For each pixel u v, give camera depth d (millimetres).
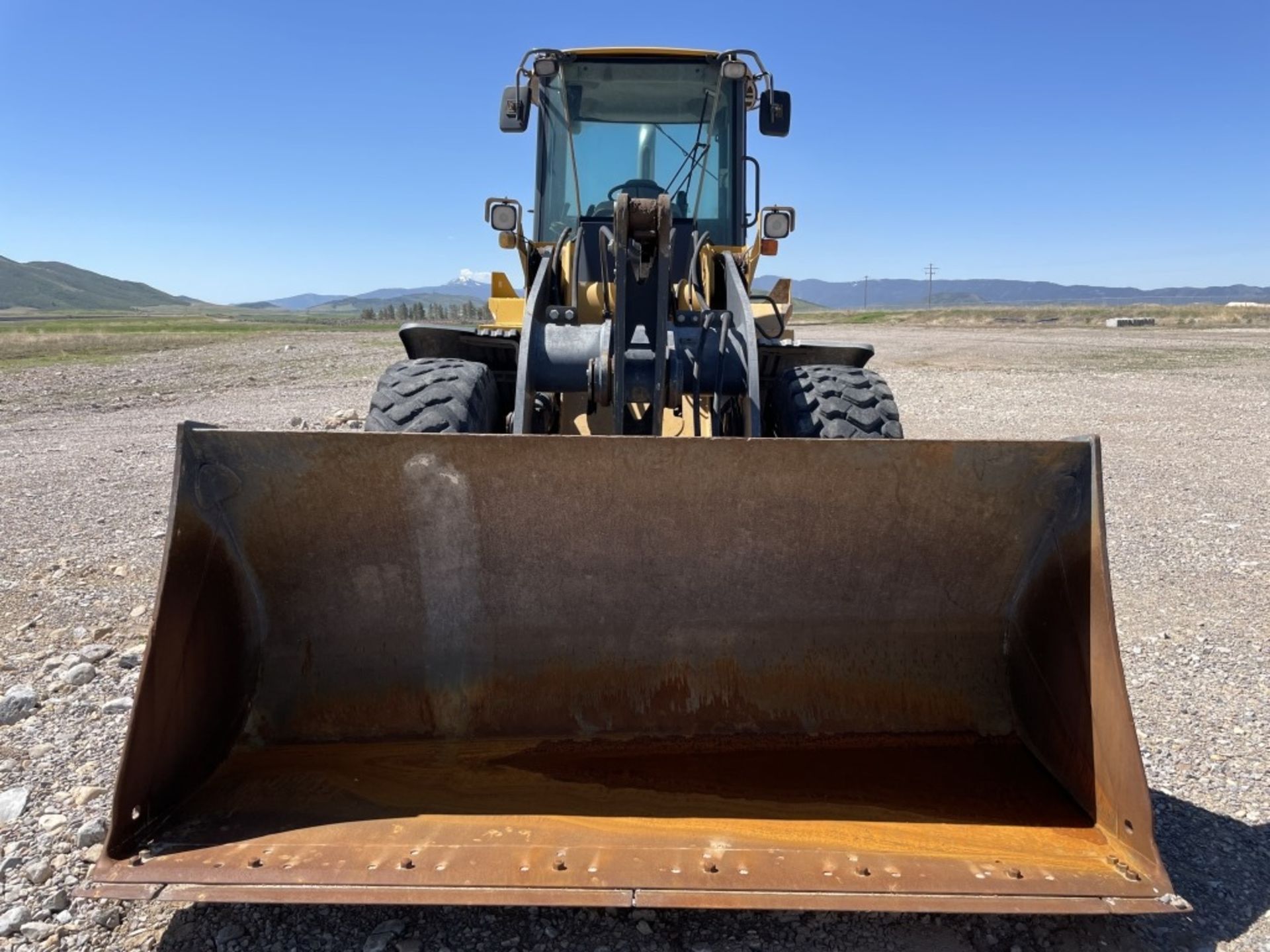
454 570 2867
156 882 2199
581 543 2846
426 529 2799
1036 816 2582
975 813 2596
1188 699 3818
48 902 2457
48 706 3643
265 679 2885
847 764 2812
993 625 3012
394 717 2900
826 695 2977
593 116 5230
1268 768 3252
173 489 2475
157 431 11453
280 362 21156
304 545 2803
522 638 2943
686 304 4633
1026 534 2854
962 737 2938
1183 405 13055
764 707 2963
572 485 2736
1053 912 2180
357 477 2691
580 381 3898
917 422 11664
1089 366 19031
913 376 17297
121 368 20094
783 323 4762
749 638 2984
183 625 2506
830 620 2990
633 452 2678
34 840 2738
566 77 5188
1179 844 2783
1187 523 6695
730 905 2184
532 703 2934
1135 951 2324
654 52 5082
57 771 3152
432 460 2678
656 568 2895
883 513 2836
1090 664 2580
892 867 2318
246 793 2613
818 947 2357
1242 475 8492
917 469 2746
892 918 2471
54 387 16516
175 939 2350
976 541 2885
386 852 2348
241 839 2395
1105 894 2225
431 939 2363
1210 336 30172
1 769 3150
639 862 2330
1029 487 2773
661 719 2943
